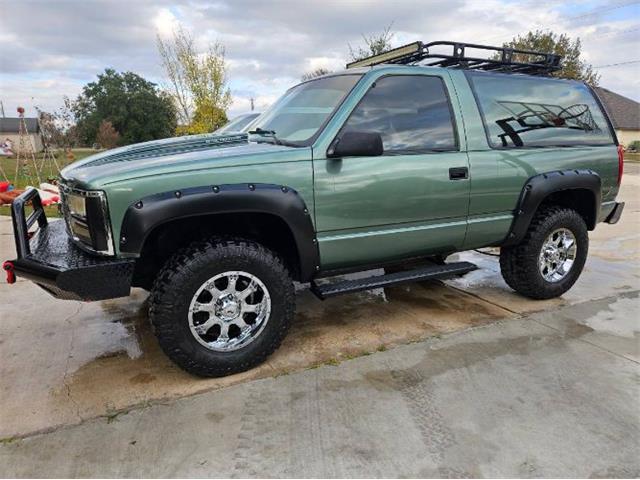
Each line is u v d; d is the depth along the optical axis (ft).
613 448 7.36
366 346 10.84
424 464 7.02
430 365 9.94
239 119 26.78
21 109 47.75
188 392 8.97
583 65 104.88
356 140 9.31
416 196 10.69
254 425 7.95
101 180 8.20
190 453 7.29
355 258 10.50
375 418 8.13
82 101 209.77
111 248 8.34
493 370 9.73
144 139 208.85
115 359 10.32
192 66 68.44
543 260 13.39
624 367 9.86
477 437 7.63
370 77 10.47
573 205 14.20
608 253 19.48
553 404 8.53
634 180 53.11
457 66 12.58
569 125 13.47
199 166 8.69
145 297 14.32
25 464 7.06
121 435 7.71
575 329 11.71
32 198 10.93
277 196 9.09
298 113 11.12
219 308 9.25
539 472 6.86
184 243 9.73
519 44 103.71
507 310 13.01
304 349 10.69
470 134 11.51
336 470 6.91
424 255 11.68
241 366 9.48
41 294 14.42
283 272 9.65
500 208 12.12
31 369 9.87
